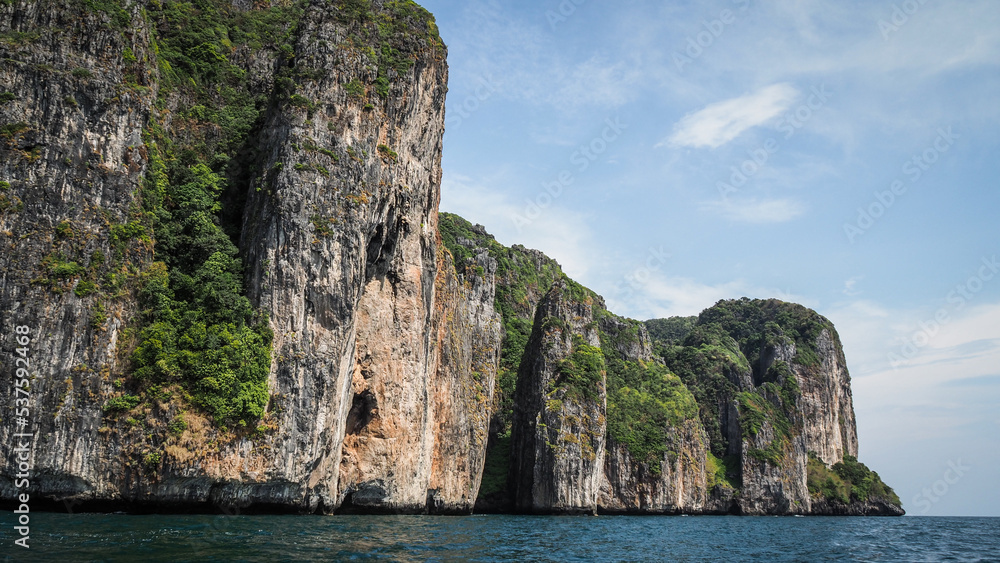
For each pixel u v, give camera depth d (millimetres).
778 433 151000
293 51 64812
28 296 46031
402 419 68688
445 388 86750
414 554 36625
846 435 184375
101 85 51688
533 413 107438
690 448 132625
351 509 65562
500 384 126188
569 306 120312
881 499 161625
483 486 109938
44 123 49375
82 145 50125
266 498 52156
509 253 163000
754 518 121812
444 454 85562
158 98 59656
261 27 75062
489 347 115000
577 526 73875
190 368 49062
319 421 55031
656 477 121000
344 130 61188
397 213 67375
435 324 83062
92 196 49844
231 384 50031
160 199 55500
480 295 115438
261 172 59188
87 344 46656
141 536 34500
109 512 45625
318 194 58000
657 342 198250
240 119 66125
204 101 66312
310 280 56250
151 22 61125
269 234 56062
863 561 47094
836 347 187500
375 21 68188
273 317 54562
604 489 119375
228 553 31078
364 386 65625
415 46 70500
